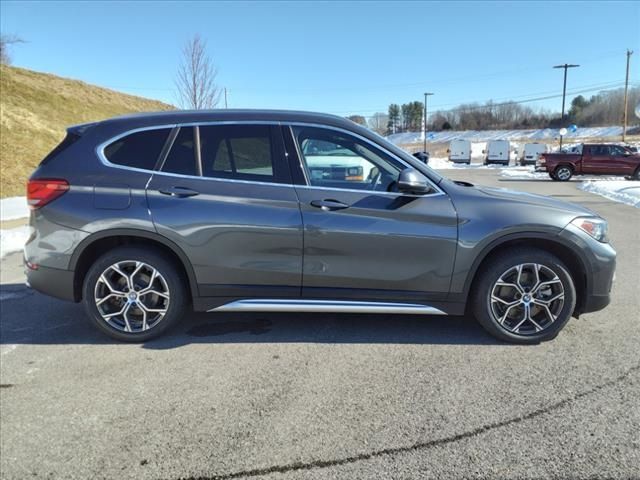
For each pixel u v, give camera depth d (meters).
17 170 14.52
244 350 3.65
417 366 3.35
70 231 3.61
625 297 4.77
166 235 3.57
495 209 3.58
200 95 19.11
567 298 3.62
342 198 3.55
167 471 2.31
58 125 22.44
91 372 3.32
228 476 2.27
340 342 3.78
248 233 3.57
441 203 3.57
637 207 12.31
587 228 3.60
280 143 3.65
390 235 3.54
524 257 3.59
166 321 3.76
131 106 36.97
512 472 2.27
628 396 2.92
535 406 2.83
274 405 2.87
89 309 3.74
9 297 5.00
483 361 3.42
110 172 3.64
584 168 23.39
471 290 3.74
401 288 3.65
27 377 3.26
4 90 24.30
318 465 2.34
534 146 47.25
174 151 3.68
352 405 2.86
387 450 2.44
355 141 3.65
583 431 2.58
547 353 3.54
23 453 2.46
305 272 3.62
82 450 2.48
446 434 2.57
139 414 2.80
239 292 3.68
